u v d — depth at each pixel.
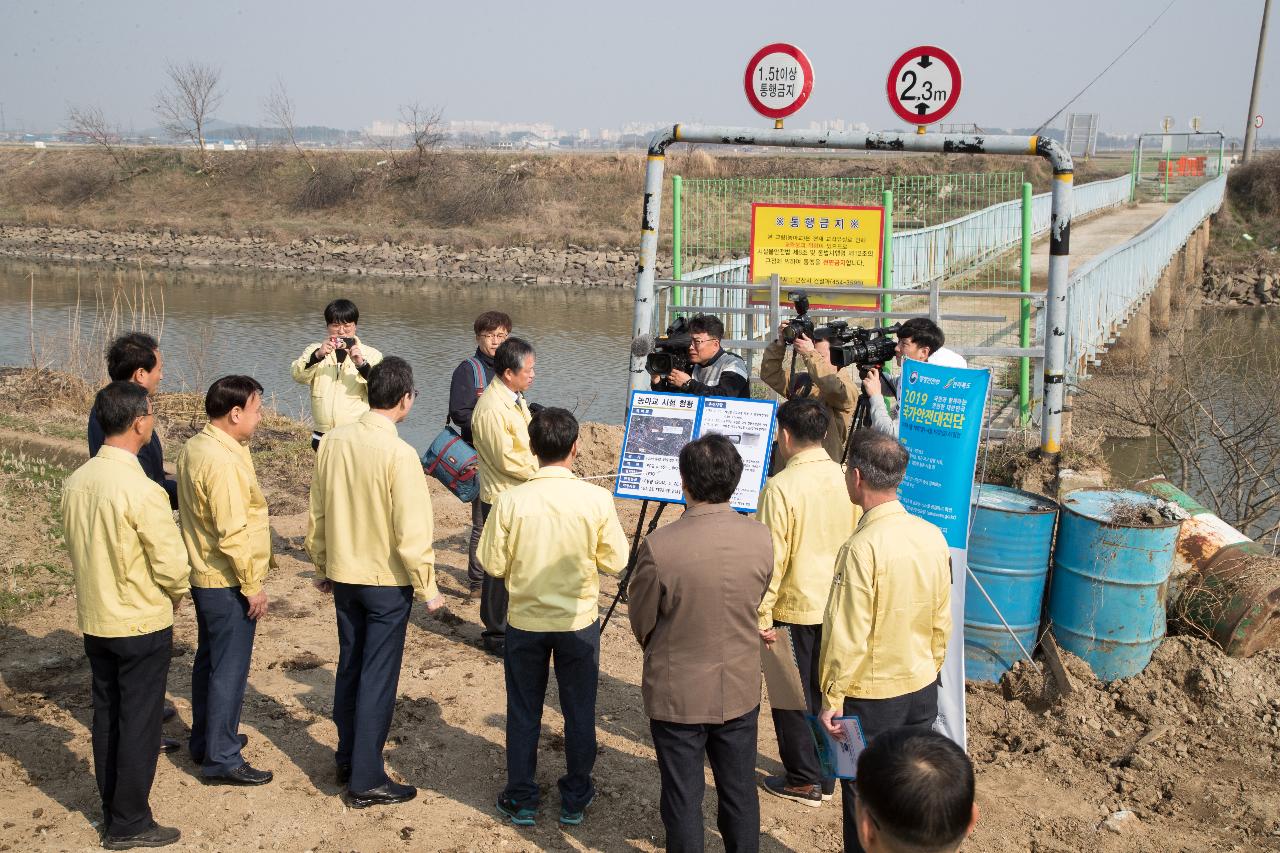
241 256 50.78
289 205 57.81
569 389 21.69
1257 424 11.87
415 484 4.46
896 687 3.88
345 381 6.77
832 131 7.80
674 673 3.86
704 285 8.80
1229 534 6.12
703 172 33.84
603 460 10.27
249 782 4.66
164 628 4.15
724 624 3.85
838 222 8.42
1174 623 5.98
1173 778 4.95
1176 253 28.38
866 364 5.53
